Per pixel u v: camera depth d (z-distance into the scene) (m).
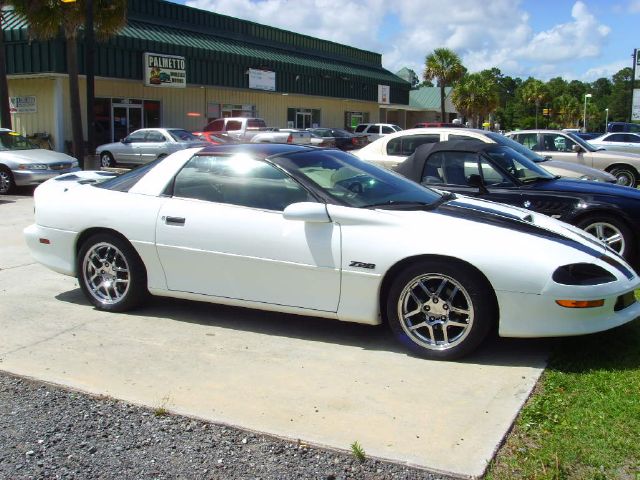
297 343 4.75
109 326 5.12
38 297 5.95
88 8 19.70
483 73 59.66
